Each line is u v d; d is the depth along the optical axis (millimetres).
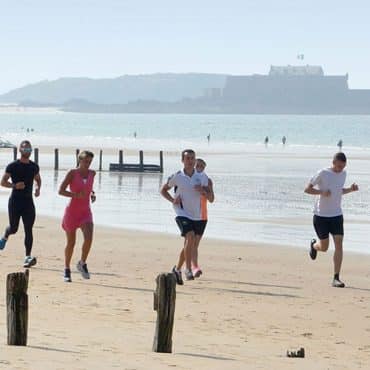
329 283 37656
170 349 21375
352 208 76125
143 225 59656
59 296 31594
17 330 20719
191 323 27844
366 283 38000
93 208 71938
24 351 19703
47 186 93312
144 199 81250
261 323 28531
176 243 49969
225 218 66062
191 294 33594
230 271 40281
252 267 41844
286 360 22250
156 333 21344
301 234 56625
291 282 37562
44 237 50750
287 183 103312
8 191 84500
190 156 36250
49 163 139125
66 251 35594
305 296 34094
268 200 81938
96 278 36656
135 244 49250
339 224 37688
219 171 125188
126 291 33594
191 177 36406
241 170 127938
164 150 192875
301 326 28359
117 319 27484
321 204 37781
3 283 33719
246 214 69062
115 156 165375
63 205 72125
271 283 37094
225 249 48531
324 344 25703
